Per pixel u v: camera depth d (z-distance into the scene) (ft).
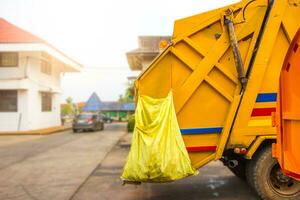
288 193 20.01
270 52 19.88
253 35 20.12
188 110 20.21
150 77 20.45
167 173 18.07
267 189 19.84
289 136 13.47
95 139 68.64
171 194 23.22
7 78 93.20
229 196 22.44
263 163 19.86
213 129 20.24
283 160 13.76
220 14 20.35
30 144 58.70
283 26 19.94
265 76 19.93
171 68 20.40
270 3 19.95
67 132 94.02
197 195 22.82
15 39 92.53
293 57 13.24
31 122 94.12
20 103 92.07
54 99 115.96
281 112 13.92
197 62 20.31
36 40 92.53
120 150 49.03
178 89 20.21
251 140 19.85
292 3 20.02
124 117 217.56
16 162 38.19
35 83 96.32
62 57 108.58
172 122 19.02
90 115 96.43
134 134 19.03
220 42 20.27
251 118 19.90
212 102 20.21
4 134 83.41
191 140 20.26
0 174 31.17
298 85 12.91
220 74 20.20
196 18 20.67
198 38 20.44
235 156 21.54
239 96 19.89
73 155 43.70
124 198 22.44
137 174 18.20
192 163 20.24
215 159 20.22
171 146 18.51
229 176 29.09
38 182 27.61
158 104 19.43
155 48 78.28
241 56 20.16
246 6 20.33
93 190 24.68
